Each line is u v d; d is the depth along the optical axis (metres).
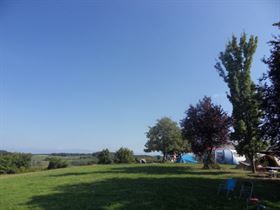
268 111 19.91
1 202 14.96
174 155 56.66
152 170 29.98
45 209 13.12
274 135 19.78
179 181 20.52
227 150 44.06
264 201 14.21
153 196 15.16
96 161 49.50
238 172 27.23
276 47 19.70
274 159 29.97
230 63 29.28
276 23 20.20
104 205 13.47
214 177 23.02
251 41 28.94
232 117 29.39
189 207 12.94
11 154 40.47
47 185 20.36
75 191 17.27
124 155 49.09
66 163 44.34
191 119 33.22
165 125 58.12
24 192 17.75
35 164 45.25
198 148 32.97
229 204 13.48
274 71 19.33
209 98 33.62
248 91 28.06
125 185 18.89
